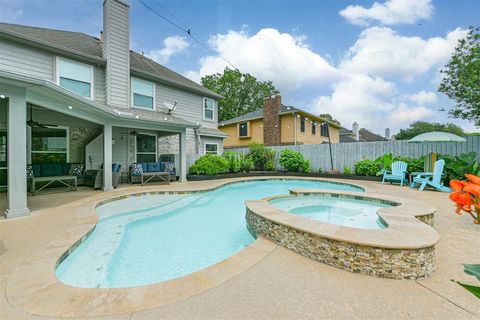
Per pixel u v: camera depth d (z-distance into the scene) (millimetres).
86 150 9266
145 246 4184
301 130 19062
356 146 12156
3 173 7465
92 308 2035
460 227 4320
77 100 5754
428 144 10172
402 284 2539
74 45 9383
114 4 9562
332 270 2861
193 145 13461
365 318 1970
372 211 6047
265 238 4000
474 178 1010
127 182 10188
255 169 14438
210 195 8633
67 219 4512
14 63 7570
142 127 8805
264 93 34000
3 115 7453
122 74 9820
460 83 11383
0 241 3406
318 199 7203
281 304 2146
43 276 2506
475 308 2102
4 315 1943
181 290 2334
